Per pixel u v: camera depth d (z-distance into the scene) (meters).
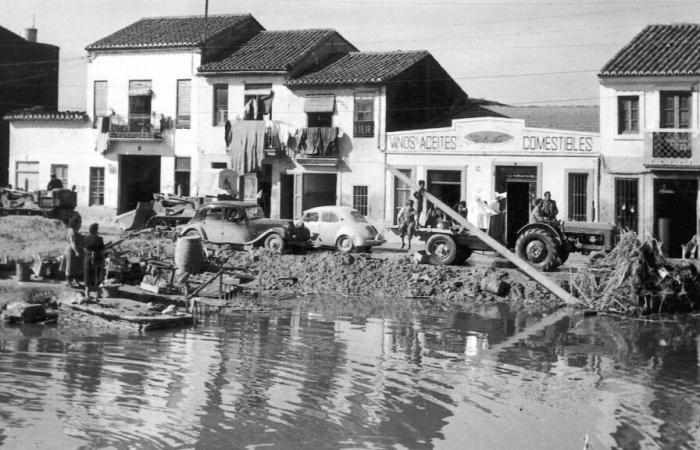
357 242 33.50
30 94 58.12
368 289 28.44
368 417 14.35
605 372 17.70
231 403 14.92
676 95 35.50
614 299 25.00
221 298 26.19
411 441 13.23
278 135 44.12
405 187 41.16
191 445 12.78
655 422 14.43
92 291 24.58
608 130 36.59
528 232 28.86
